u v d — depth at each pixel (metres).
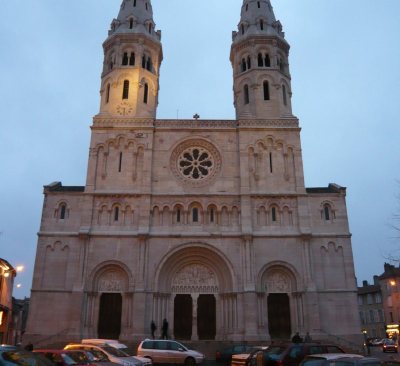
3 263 57.81
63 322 46.09
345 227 50.38
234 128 54.59
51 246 48.84
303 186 51.66
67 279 47.47
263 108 56.47
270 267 48.44
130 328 45.66
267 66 59.72
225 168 52.91
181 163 53.62
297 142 54.00
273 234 49.38
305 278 47.66
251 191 51.47
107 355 25.66
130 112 55.38
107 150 53.12
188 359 32.97
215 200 51.28
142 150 53.44
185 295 48.88
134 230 49.59
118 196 50.91
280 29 63.75
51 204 50.72
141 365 25.94
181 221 50.44
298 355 23.08
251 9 64.31
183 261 49.56
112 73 57.66
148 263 48.19
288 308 47.69
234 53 62.72
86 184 51.09
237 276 47.84
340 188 51.91
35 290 47.03
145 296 46.69
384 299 89.00
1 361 14.52
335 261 49.09
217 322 47.78
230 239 49.25
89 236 48.91
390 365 14.25
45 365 15.64
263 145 53.78
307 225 49.75
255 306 46.16
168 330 46.97
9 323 62.88
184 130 54.56
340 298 47.66
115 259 48.16
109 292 47.81
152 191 51.38
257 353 26.27
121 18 62.28
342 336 46.22
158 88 61.62
